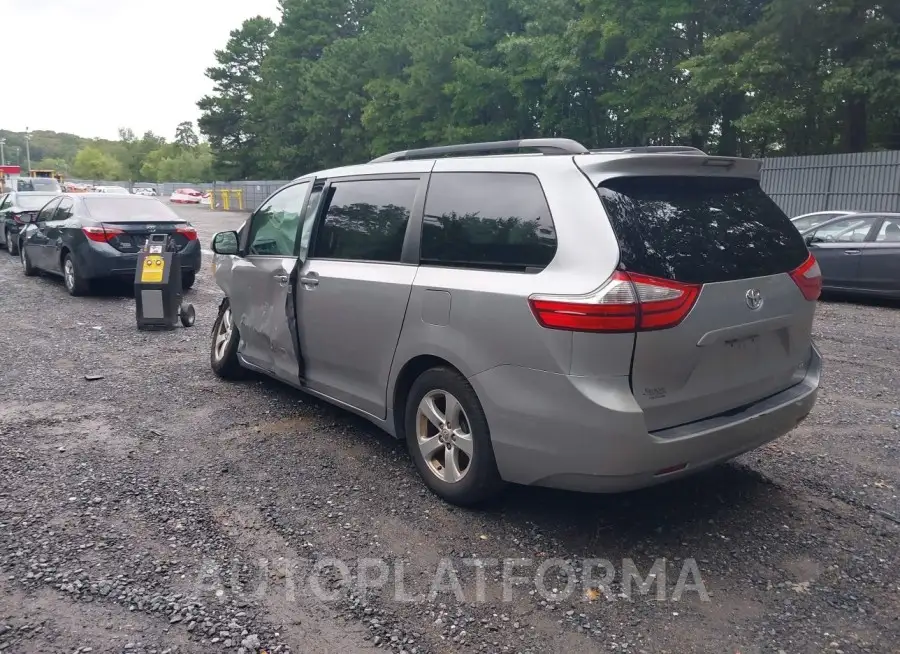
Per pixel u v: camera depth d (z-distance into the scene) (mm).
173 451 4848
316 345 4949
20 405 5770
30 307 10273
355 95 41594
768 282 3723
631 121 25906
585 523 3891
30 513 3914
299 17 49812
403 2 38312
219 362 6488
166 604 3129
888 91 18734
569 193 3486
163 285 8758
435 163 4293
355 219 4754
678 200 3617
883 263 11094
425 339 3982
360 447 4949
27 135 115125
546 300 3348
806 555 3604
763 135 24688
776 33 20438
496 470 3777
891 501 4195
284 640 2916
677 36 24375
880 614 3133
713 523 3914
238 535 3732
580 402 3270
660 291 3264
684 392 3432
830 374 7039
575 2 26594
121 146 159125
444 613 3107
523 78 27781
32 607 3082
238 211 49938
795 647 2912
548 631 2998
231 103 59719
